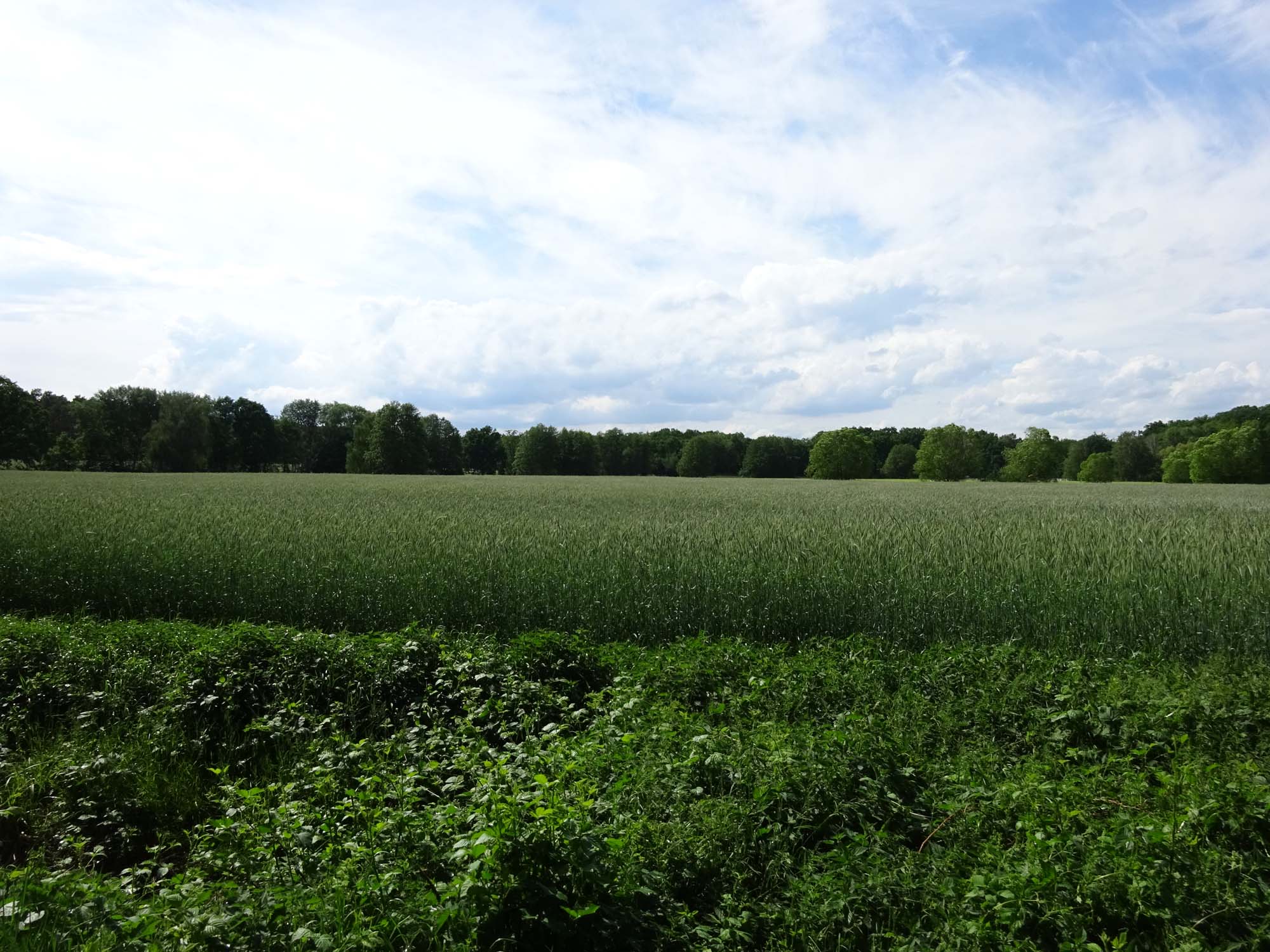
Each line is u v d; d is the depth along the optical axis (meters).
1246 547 12.09
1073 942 3.57
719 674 7.83
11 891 3.98
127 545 13.31
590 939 3.75
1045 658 8.10
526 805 4.18
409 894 4.00
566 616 10.40
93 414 78.88
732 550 12.46
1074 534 14.60
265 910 3.91
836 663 8.05
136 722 7.41
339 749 6.49
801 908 4.06
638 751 5.79
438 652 8.42
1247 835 4.40
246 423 88.88
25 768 6.57
